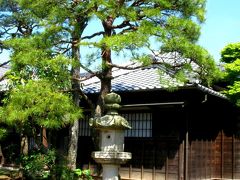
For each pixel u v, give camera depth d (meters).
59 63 9.26
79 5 9.80
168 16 10.38
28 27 14.65
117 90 13.48
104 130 7.92
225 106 15.16
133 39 8.70
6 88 12.01
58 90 9.86
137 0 10.74
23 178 12.54
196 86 11.72
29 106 8.85
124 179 13.83
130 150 13.91
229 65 13.59
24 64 9.58
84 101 15.04
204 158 14.23
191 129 13.20
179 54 9.80
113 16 9.62
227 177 14.77
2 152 18.55
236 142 14.74
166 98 13.32
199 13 10.20
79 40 10.37
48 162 11.91
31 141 16.67
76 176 11.87
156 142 13.35
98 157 7.70
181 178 12.61
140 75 14.86
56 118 8.82
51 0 10.00
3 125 13.90
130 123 14.09
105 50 9.82
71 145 12.43
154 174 13.21
